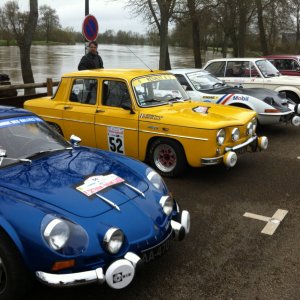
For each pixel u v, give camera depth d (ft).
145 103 21.15
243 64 36.91
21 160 12.71
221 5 73.00
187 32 83.61
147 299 11.06
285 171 22.33
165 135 19.95
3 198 10.48
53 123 23.94
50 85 36.22
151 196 12.00
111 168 12.92
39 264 9.71
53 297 11.12
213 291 11.43
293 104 30.91
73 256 9.60
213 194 18.86
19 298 10.30
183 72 30.78
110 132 21.75
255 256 13.29
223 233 14.96
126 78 21.11
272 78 35.94
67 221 9.95
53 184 11.29
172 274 12.23
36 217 9.89
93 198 10.94
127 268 9.98
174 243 14.12
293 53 143.64
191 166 20.75
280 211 16.97
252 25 99.09
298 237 14.65
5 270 9.98
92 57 31.12
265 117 28.58
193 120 19.34
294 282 11.86
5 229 9.80
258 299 11.09
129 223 10.65
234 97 29.01
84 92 22.88
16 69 103.55
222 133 19.13
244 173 21.91
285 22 106.01
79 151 14.37
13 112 14.78
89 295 11.19
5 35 126.21
